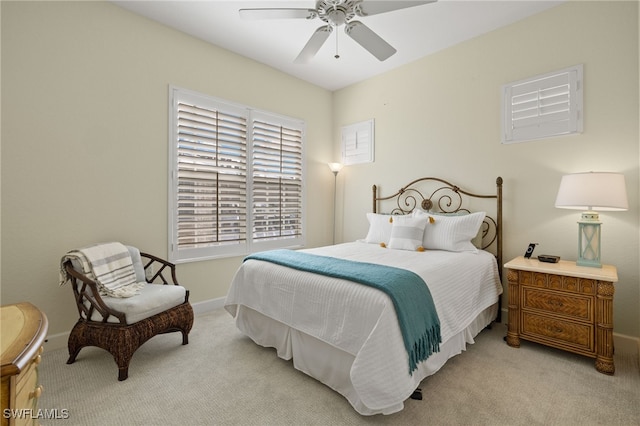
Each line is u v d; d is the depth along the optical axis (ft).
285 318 7.00
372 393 5.00
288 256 8.38
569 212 8.69
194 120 10.53
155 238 9.73
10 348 2.50
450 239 9.53
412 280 6.13
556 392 6.03
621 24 7.88
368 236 11.64
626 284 7.81
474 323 8.14
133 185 9.25
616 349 7.87
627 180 7.80
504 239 9.88
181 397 5.95
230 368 7.03
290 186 13.55
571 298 7.21
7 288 7.36
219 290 11.27
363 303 5.62
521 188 9.55
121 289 7.60
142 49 9.38
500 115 9.95
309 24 9.82
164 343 8.29
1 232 7.27
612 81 8.01
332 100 15.30
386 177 13.26
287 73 13.34
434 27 9.91
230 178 11.50
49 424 5.17
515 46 9.62
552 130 8.93
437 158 11.55
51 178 7.88
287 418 5.36
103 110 8.67
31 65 7.56
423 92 11.94
